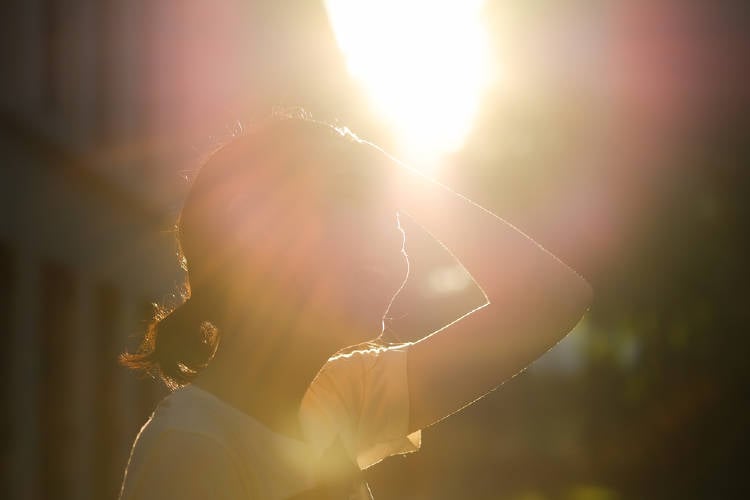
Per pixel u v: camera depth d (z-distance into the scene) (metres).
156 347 3.91
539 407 41.53
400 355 4.21
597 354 26.12
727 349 24.16
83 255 26.69
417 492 33.59
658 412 24.75
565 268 4.27
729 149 24.78
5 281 21.59
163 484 3.21
